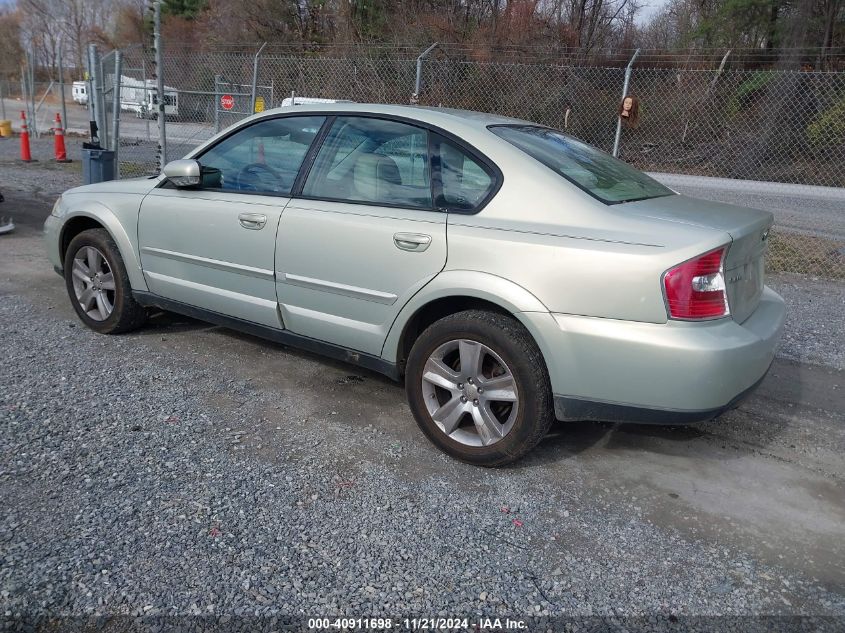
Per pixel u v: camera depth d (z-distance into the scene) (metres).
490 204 3.31
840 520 3.11
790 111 16.38
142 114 17.89
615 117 15.47
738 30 22.56
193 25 34.72
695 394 2.89
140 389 4.07
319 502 3.02
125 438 3.46
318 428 3.73
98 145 10.05
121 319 4.82
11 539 2.63
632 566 2.71
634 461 3.56
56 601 2.34
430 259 3.35
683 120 16.83
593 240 3.01
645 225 3.02
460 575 2.60
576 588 2.57
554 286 3.04
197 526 2.79
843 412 4.30
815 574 2.71
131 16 43.06
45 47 51.78
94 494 2.96
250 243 4.02
